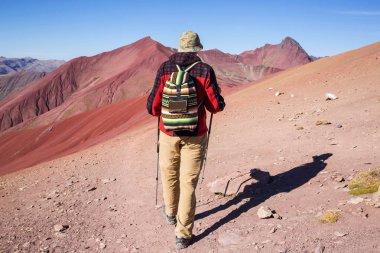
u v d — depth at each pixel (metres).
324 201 4.67
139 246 4.37
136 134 15.52
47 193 6.79
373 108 9.52
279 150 7.51
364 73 15.04
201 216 4.98
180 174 4.17
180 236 4.16
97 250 4.36
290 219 4.36
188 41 3.91
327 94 12.15
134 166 8.18
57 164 10.80
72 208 5.75
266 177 5.78
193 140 4.04
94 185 6.98
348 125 8.46
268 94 16.89
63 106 177.75
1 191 7.67
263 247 3.85
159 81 4.03
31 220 5.36
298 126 9.30
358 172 5.43
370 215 4.01
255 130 9.99
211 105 3.99
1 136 98.75
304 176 5.75
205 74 3.87
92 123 66.69
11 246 4.53
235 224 4.53
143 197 6.00
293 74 23.58
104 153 10.74
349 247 3.50
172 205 4.69
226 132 10.52
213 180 6.36
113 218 5.27
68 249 4.42
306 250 3.62
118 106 70.50
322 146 7.23
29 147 82.81
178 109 3.82
